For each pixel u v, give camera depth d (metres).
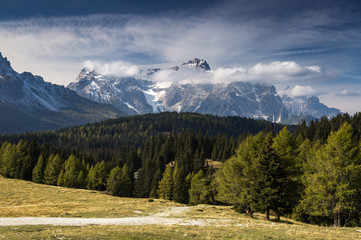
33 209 40.59
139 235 21.56
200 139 178.62
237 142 164.50
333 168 34.78
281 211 37.47
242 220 37.00
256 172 39.78
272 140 40.78
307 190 37.00
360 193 33.88
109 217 38.66
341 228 28.52
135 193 111.12
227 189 46.81
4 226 23.66
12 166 111.31
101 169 108.12
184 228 27.05
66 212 39.97
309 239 20.84
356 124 115.38
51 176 108.19
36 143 130.75
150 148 175.25
